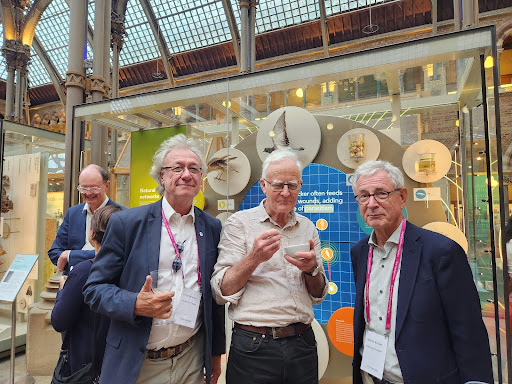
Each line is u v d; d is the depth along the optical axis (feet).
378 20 42.88
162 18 51.67
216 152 10.43
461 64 7.20
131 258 4.63
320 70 7.77
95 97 15.15
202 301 4.92
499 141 6.11
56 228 14.16
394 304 4.34
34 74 64.44
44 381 10.84
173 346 4.74
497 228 5.98
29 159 14.51
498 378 5.56
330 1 43.34
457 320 4.00
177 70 56.70
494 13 38.24
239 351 4.85
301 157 9.36
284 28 47.42
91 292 4.43
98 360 5.09
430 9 39.40
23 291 13.97
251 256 4.52
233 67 53.57
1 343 12.53
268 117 9.82
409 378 3.93
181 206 5.10
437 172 8.08
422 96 8.72
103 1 15.96
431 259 4.21
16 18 39.91
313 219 9.29
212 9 48.65
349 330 8.60
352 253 5.39
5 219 14.55
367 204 4.57
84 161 11.36
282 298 4.87
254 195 10.03
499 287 5.83
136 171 12.12
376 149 8.63
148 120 11.32
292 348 4.78
